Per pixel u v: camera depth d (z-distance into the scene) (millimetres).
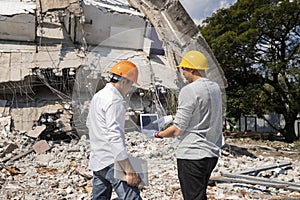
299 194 5789
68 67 11148
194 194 3307
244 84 21594
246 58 20750
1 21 11531
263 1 20578
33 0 12602
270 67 20000
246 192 5758
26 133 10648
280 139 21234
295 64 20766
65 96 11336
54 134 10977
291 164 9047
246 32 19438
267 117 24797
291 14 19797
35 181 6301
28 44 11852
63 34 12375
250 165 8305
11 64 11156
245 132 22578
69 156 8461
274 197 5492
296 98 20297
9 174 6801
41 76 11172
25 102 11344
